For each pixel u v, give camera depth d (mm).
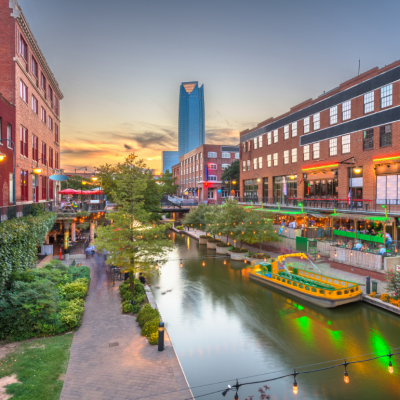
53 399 9320
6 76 22594
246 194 59531
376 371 13203
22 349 12352
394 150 28094
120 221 18922
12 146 22109
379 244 24172
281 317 18875
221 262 33250
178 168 108062
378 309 18891
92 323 15289
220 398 11539
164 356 12180
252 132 56375
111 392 9797
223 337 16359
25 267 15227
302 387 12211
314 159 39531
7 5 22672
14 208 16906
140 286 20922
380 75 29812
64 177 27828
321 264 27734
